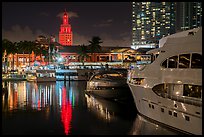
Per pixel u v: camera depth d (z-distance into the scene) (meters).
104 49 141.12
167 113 23.55
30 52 139.25
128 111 34.69
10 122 28.47
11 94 53.78
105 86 47.53
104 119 29.56
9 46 117.62
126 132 24.05
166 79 23.66
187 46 21.58
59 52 144.00
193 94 20.67
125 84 44.47
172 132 23.02
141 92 27.75
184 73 21.66
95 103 42.22
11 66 136.88
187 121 21.11
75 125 27.03
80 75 99.94
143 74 27.19
